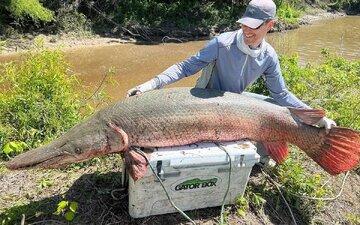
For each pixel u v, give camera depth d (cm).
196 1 656
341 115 220
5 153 175
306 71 269
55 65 220
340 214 173
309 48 579
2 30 486
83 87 324
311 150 159
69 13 550
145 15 611
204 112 142
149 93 143
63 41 515
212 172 143
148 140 138
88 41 530
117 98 348
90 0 579
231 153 141
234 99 148
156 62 473
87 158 137
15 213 144
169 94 143
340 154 156
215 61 154
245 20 142
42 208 148
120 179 163
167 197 142
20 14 497
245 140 151
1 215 144
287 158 182
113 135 136
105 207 150
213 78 159
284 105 164
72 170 170
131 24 583
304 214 167
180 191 143
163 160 134
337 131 154
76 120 202
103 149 137
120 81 394
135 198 140
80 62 446
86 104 224
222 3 691
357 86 272
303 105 164
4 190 158
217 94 149
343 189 186
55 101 203
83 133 135
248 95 167
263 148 174
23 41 487
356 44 626
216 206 154
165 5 632
